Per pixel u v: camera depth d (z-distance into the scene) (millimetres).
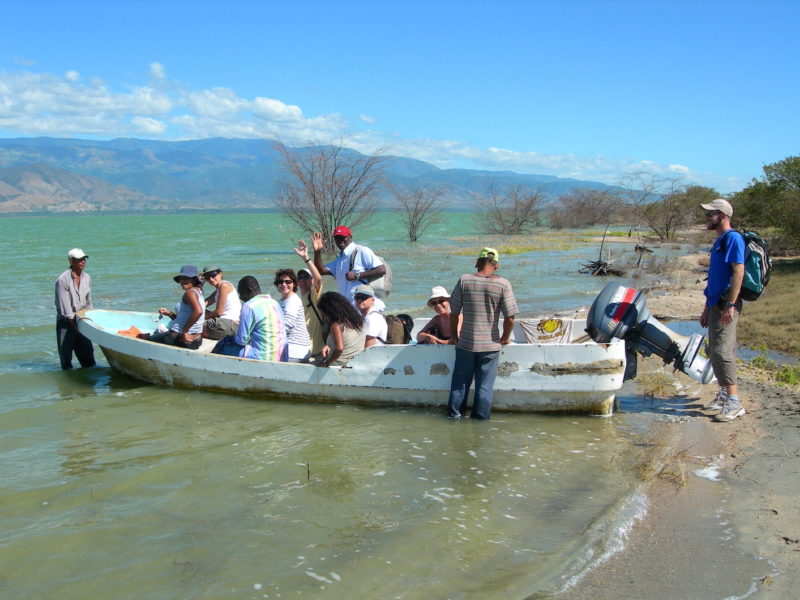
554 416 7254
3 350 11281
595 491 5281
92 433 6902
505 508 5016
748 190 28641
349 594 3900
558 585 3928
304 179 32312
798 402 7375
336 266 8609
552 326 8688
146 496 5309
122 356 8977
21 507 5133
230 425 7113
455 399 7195
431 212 46406
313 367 7691
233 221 119062
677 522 4680
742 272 6547
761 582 3883
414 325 9719
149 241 47625
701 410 7320
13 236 57312
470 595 3857
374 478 5621
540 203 56062
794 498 4969
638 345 7438
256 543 4527
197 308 8805
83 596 3926
